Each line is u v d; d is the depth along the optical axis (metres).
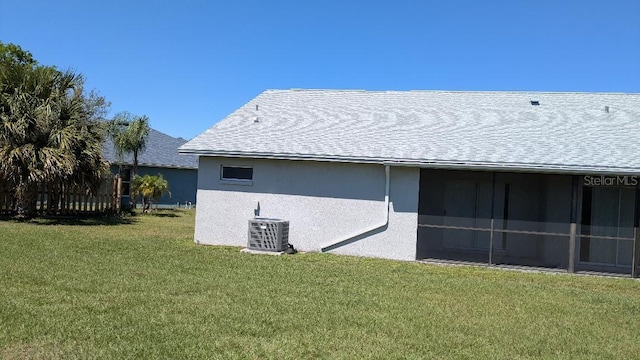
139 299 7.59
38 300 7.20
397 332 6.67
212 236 15.10
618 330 7.32
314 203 14.42
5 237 13.09
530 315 7.96
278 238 13.70
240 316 6.99
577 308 8.62
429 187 15.88
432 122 15.59
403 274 11.25
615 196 14.29
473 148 13.59
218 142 15.13
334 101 17.94
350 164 14.15
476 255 15.43
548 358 5.98
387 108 16.94
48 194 19.42
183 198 32.53
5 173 17.28
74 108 18.75
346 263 12.52
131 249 12.48
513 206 15.65
